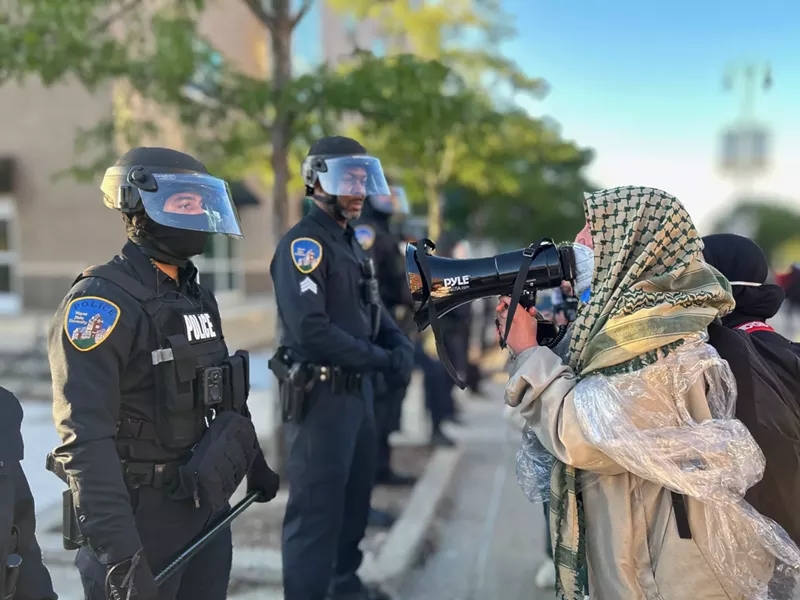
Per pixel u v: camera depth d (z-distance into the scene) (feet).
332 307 9.50
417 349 18.12
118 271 5.87
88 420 5.33
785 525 5.58
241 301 52.39
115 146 16.12
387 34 30.96
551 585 11.11
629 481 5.47
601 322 5.51
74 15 12.75
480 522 13.91
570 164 73.97
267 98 13.14
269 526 12.62
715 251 6.93
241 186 43.45
